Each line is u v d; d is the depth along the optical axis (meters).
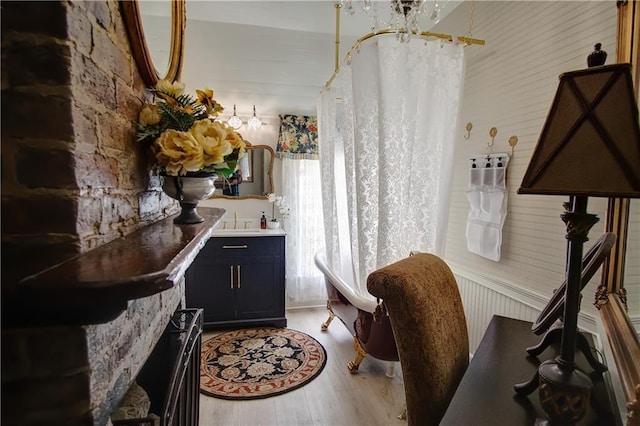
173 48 1.28
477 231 2.17
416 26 1.59
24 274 0.51
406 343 1.01
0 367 0.51
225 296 3.19
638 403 0.68
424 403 1.00
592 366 1.05
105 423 0.62
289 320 3.45
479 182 2.15
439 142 1.97
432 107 1.93
